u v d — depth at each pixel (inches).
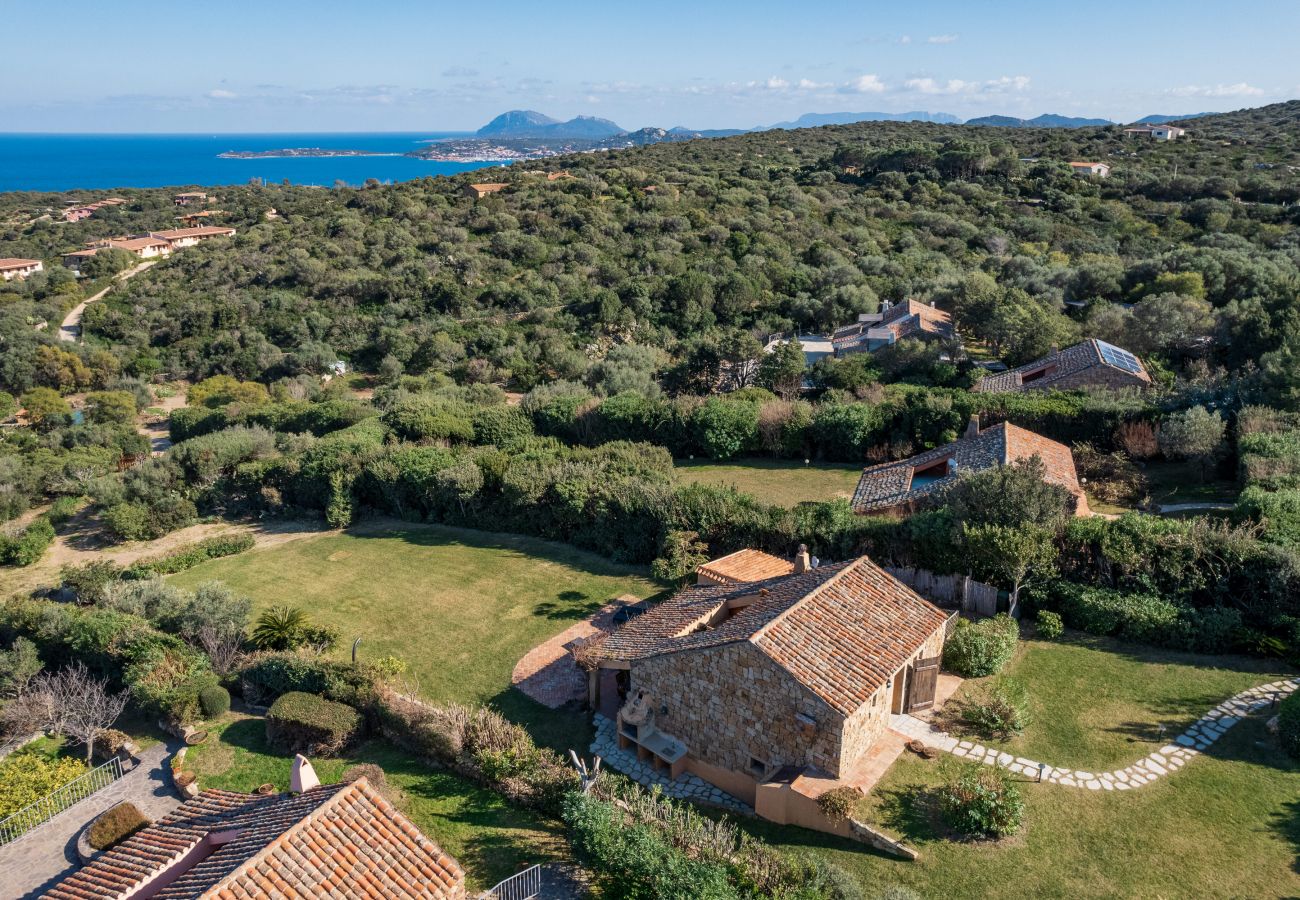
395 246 3828.7
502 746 789.9
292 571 1414.9
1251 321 1752.0
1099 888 581.3
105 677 1068.5
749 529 1151.6
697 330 2989.7
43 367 3154.5
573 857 658.8
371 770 753.0
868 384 2015.3
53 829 781.3
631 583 1215.6
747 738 729.0
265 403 2687.0
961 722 770.2
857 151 5280.5
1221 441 1360.7
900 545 1027.3
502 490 1491.1
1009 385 1841.8
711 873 558.3
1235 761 694.5
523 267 3614.7
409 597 1248.2
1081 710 777.6
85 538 1769.2
